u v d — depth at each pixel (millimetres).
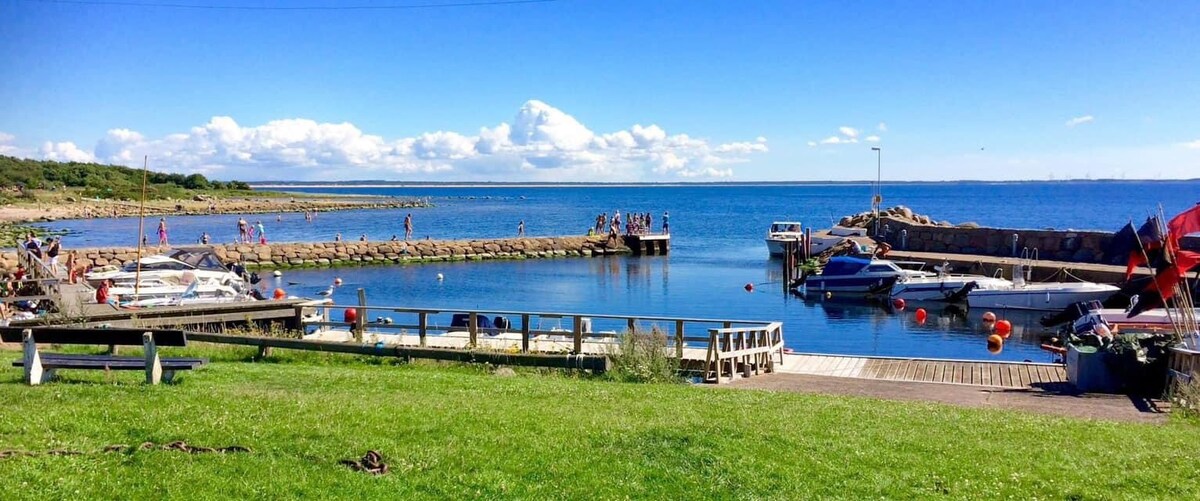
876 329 31578
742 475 8172
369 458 8172
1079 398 14258
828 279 40656
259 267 53469
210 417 9289
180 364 11914
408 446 8617
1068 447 9633
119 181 142375
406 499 7266
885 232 58344
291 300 23750
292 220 103688
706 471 8273
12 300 21375
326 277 49500
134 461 7805
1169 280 16812
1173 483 8227
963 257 46406
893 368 17797
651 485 7879
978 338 29562
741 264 55469
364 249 57000
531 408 10969
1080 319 27062
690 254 62844
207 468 7688
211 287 29953
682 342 17547
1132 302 25375
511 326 26500
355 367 16500
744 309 36781
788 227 61938
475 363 16797
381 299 40188
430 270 53125
